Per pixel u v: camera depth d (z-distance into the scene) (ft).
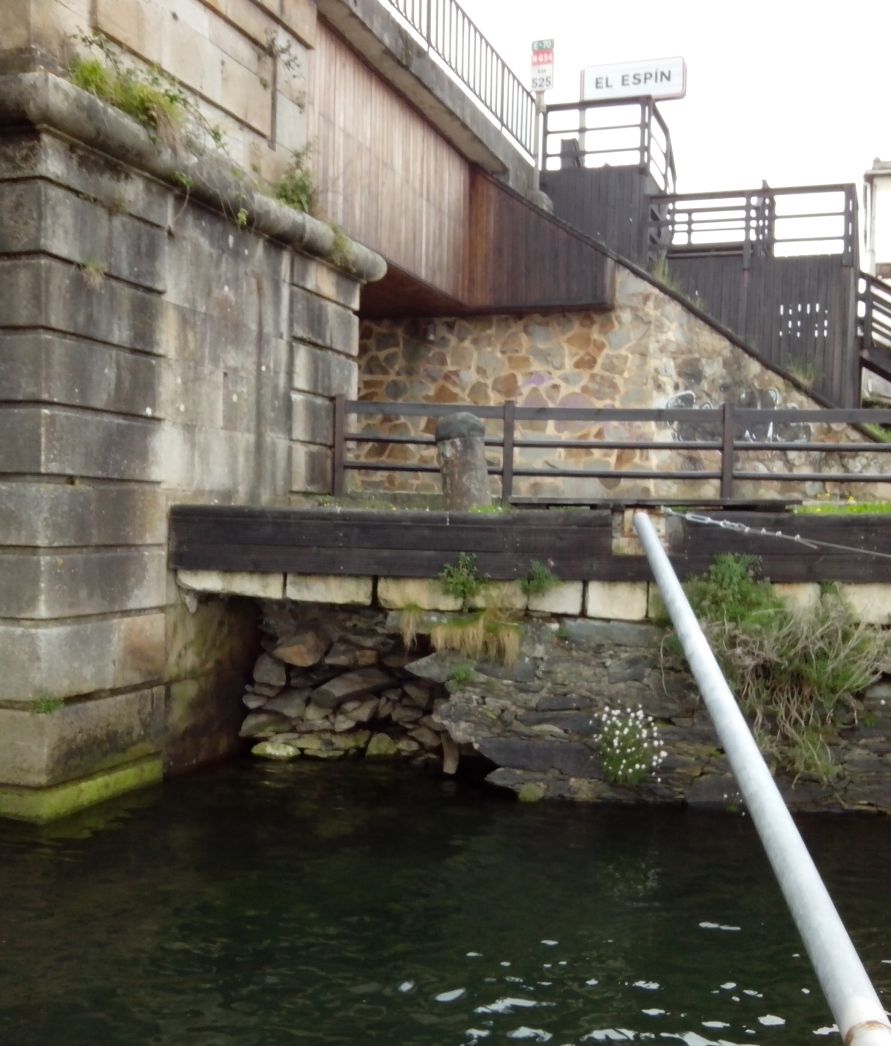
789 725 22.56
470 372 44.29
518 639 23.61
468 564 23.70
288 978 14.83
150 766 24.06
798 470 41.68
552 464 42.70
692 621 9.08
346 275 32.04
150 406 23.58
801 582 22.99
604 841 20.81
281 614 27.89
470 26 41.16
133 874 18.39
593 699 23.47
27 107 19.58
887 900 17.90
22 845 19.60
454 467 27.45
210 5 25.79
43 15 20.52
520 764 23.75
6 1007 13.78
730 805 22.94
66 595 21.29
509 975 15.10
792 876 5.72
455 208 42.09
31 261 20.31
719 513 23.29
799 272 45.68
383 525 23.97
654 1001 14.44
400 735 27.48
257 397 27.76
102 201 21.71
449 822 21.85
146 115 22.53
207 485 25.90
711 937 16.48
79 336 21.33
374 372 45.50
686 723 23.12
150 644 24.02
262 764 26.32
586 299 41.60
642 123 49.52
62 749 21.22
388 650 27.32
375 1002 14.23
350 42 33.78
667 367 41.88
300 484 29.89
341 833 21.03
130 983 14.52
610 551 23.31
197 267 25.04
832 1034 13.71
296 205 29.48
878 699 22.77
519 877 18.83
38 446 20.52
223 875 18.52
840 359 45.11
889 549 22.76
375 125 35.88
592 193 49.34
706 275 46.91
